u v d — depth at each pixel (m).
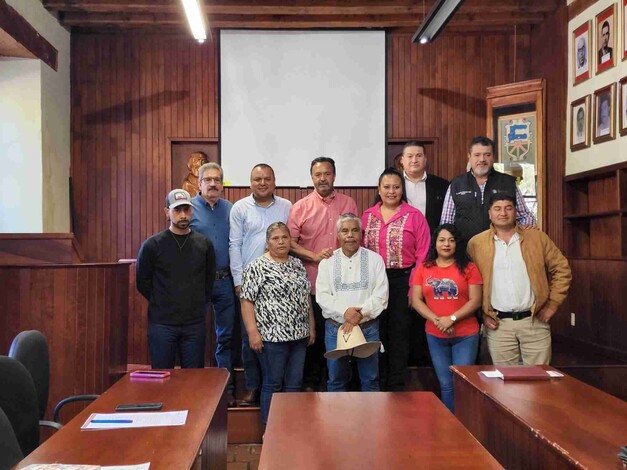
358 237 3.23
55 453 1.59
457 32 6.00
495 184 3.47
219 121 5.86
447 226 3.21
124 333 3.76
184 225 3.27
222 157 5.87
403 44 6.00
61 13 5.53
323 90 5.92
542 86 5.15
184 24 5.67
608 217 4.90
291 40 5.90
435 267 3.26
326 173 3.54
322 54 5.91
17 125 5.06
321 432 1.85
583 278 4.89
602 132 4.78
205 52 5.95
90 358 3.33
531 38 6.00
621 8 4.51
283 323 3.15
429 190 3.88
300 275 3.25
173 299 3.25
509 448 1.98
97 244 5.85
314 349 3.74
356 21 5.75
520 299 3.10
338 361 3.21
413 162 3.82
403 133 5.99
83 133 5.85
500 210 3.10
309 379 3.76
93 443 1.67
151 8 5.32
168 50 5.93
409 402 2.21
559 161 5.41
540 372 2.44
